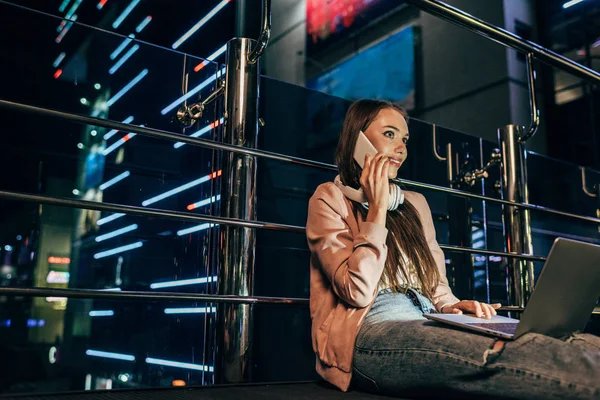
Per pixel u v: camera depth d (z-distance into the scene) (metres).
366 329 1.22
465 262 2.75
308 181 2.71
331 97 2.77
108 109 2.09
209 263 1.67
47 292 1.19
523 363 0.93
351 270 1.22
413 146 2.77
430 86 5.34
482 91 4.99
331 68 5.82
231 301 1.42
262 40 1.54
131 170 2.36
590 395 0.85
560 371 0.89
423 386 1.08
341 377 1.24
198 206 2.11
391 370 1.12
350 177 1.45
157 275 2.26
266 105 2.57
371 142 1.46
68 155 2.36
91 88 2.10
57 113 1.27
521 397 0.93
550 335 1.05
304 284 2.67
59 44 2.09
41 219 2.55
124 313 2.43
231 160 1.58
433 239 1.55
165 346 2.16
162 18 4.70
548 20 4.98
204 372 1.61
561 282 0.99
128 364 2.30
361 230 1.27
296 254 2.67
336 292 1.28
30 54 2.05
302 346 2.59
